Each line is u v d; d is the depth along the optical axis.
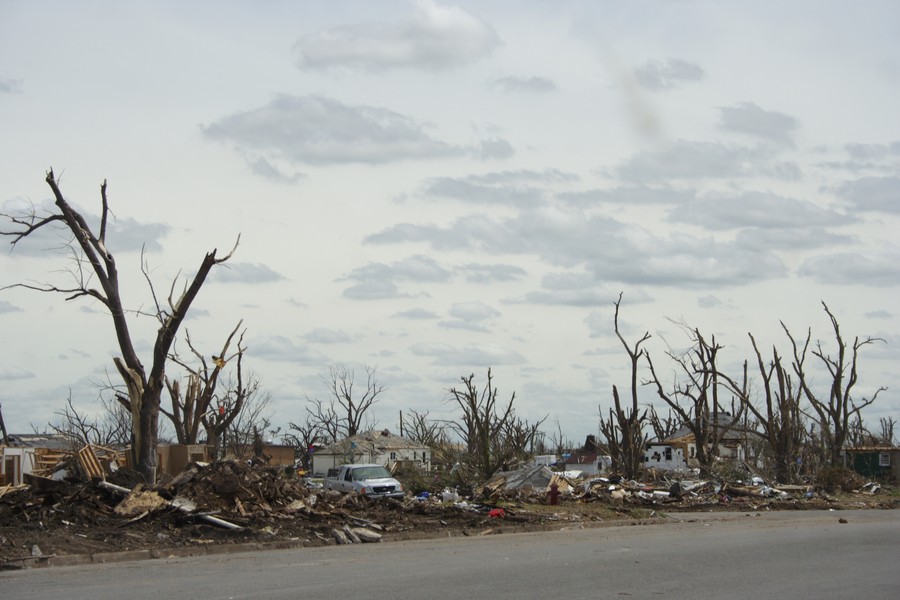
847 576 16.53
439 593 14.01
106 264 31.36
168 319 31.56
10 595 14.08
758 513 38.75
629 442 53.97
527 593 14.09
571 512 34.50
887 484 64.69
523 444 62.91
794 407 62.53
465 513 30.92
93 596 13.81
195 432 50.19
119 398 32.44
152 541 21.42
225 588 14.59
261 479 26.94
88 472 35.00
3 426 49.00
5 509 23.03
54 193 30.52
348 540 23.64
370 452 75.12
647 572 16.94
